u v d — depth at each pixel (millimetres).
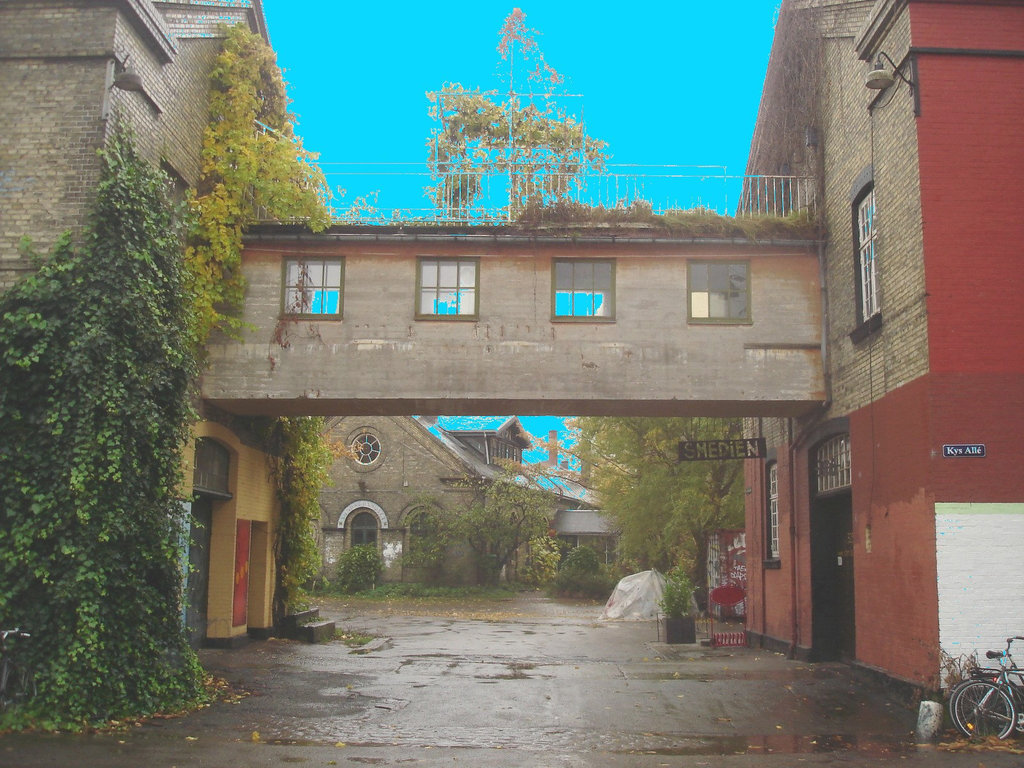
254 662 15234
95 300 10859
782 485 17688
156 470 11414
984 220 11445
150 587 11125
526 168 16109
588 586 38562
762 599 19078
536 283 15281
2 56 11922
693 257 15312
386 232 15312
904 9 11953
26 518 10422
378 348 15133
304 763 8695
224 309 15391
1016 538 10938
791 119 16547
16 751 8789
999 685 10016
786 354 15094
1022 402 11141
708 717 11305
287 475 19328
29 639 10188
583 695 12656
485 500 40156
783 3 16578
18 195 11617
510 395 14977
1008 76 11711
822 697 12422
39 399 10664
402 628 24219
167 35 13281
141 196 11570
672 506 29406
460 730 10523
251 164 15133
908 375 11828
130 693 10633
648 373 15000
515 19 21391
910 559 11727
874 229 13359
